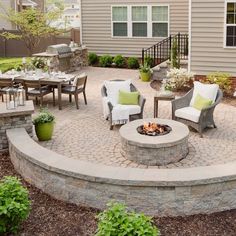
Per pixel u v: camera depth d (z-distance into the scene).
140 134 5.33
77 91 7.75
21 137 5.31
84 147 5.69
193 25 9.20
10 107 5.77
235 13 8.81
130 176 4.06
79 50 12.35
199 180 3.98
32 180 4.74
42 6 19.23
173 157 5.11
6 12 14.93
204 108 5.95
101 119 7.03
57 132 6.33
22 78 7.78
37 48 15.10
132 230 3.04
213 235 3.74
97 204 4.19
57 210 4.19
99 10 13.30
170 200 4.03
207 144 5.76
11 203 3.52
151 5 12.66
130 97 6.66
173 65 10.10
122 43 13.30
